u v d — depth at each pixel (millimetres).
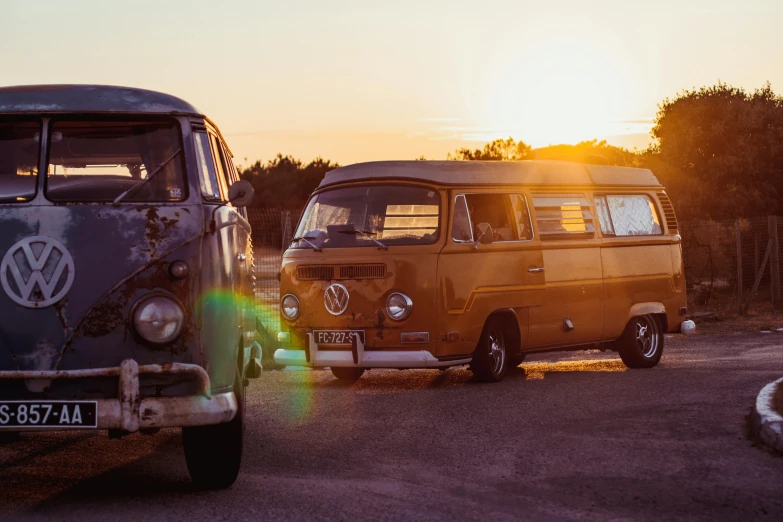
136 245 6207
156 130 6551
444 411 9977
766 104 36812
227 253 6617
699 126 36281
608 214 14289
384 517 5926
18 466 7586
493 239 12406
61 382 6047
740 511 5922
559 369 14172
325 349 12000
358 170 12539
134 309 6148
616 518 5852
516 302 12578
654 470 7012
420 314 11703
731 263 27609
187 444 6551
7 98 6488
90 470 7430
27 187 6293
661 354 15047
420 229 11977
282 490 6656
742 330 20312
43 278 6117
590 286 13633
